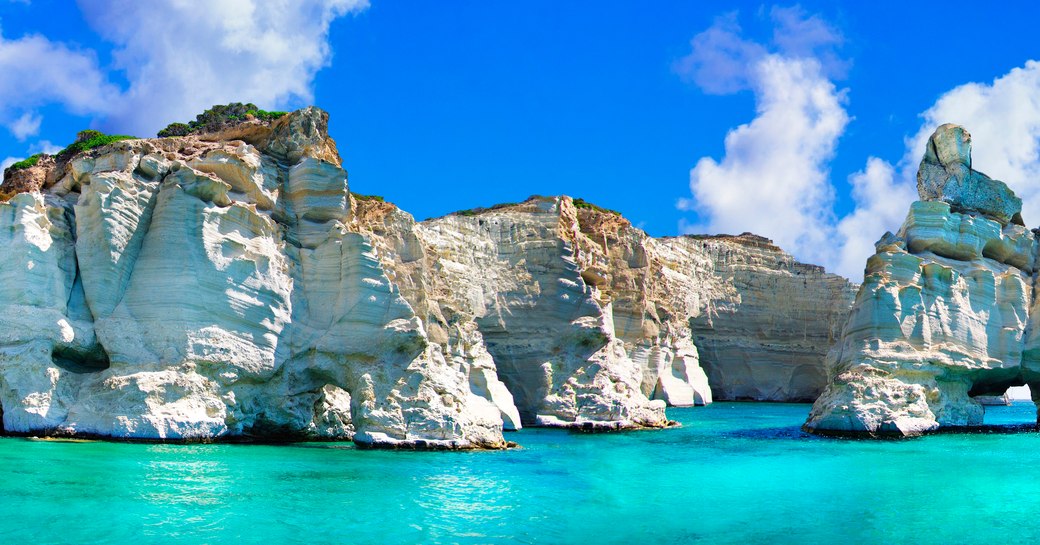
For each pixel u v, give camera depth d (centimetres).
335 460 3002
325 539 1994
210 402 3244
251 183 3612
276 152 3872
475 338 4697
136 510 2131
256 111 4344
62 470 2520
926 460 3428
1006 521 2359
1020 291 4812
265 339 3438
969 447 3838
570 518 2309
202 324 3297
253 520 2108
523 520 2261
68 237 3403
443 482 2706
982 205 5106
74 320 3275
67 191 3575
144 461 2742
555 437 4275
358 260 3606
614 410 4778
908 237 4894
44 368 3141
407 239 4378
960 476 3033
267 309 3459
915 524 2322
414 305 4069
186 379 3195
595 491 2684
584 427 4728
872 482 2912
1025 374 4809
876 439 4166
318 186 3766
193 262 3334
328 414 3759
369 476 2730
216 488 2428
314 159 3769
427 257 4606
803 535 2197
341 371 3566
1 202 3281
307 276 3672
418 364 3544
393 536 2045
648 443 4041
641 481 2902
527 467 3092
